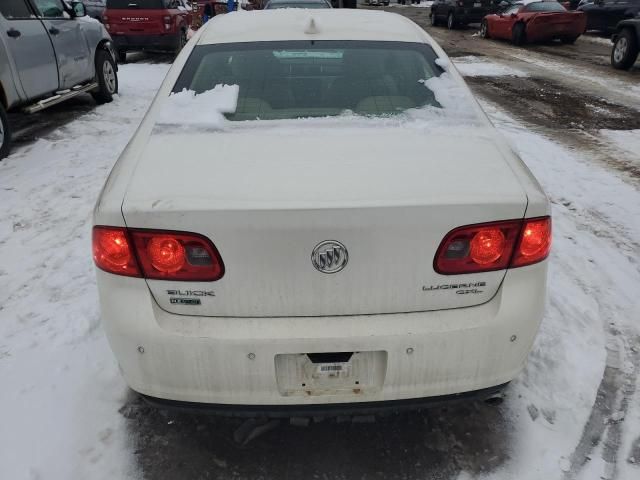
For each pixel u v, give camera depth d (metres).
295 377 1.94
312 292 1.85
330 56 2.80
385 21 3.26
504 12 17.88
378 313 1.90
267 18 3.27
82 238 4.20
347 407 2.00
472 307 1.95
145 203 1.82
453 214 1.82
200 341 1.85
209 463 2.27
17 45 6.09
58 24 7.05
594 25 17.88
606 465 2.24
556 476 2.20
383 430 2.44
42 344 2.94
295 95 2.56
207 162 2.04
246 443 2.37
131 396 2.59
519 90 9.91
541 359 2.83
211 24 3.25
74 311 3.24
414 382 1.95
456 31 21.38
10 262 3.84
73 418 2.46
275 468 2.25
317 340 1.85
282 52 2.81
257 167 2.00
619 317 3.23
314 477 2.22
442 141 2.22
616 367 2.81
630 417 2.49
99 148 6.38
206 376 1.90
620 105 8.77
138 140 2.24
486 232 1.88
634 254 4.02
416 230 1.81
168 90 2.61
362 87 2.62
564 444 2.35
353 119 2.38
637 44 11.57
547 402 2.57
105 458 2.28
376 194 1.84
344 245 1.80
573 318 3.19
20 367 2.76
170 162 2.05
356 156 2.08
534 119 7.83
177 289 1.86
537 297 1.99
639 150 6.41
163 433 2.41
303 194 1.83
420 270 1.86
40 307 3.29
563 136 6.97
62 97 7.16
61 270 3.73
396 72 2.74
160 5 12.88
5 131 5.96
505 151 2.21
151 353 1.89
